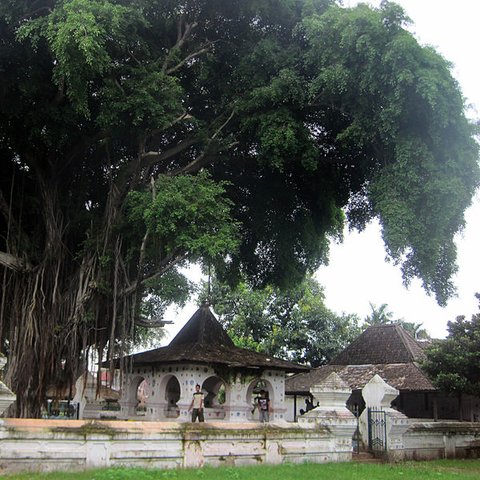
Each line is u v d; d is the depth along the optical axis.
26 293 17.80
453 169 16.78
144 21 17.00
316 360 40.34
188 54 20.06
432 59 16.77
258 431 13.18
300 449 13.93
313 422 14.70
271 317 41.06
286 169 21.28
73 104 15.75
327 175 21.83
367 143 18.58
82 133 18.55
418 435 17.64
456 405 27.77
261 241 24.56
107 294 17.83
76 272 18.36
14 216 19.19
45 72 17.14
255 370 20.77
